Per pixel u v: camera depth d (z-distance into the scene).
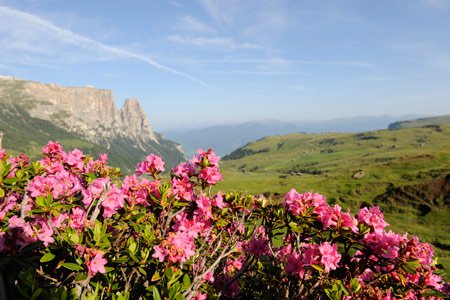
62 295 3.61
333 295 5.00
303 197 6.13
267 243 6.70
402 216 55.09
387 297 5.27
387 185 69.88
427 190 58.94
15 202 6.02
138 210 6.13
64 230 4.50
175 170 6.23
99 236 4.03
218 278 7.11
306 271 6.07
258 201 6.61
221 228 6.41
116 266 4.59
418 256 5.56
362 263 5.71
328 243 5.36
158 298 4.21
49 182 4.91
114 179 8.88
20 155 7.52
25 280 3.65
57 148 7.88
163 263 4.86
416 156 87.38
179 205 5.60
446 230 46.88
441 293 5.48
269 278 6.98
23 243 4.13
